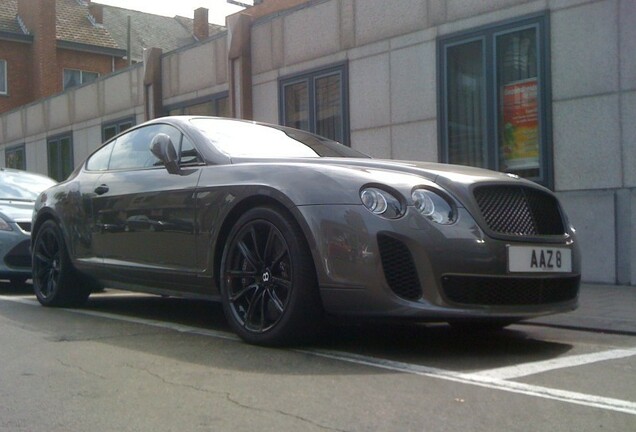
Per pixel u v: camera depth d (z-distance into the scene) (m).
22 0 31.45
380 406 3.69
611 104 8.41
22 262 8.44
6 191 9.45
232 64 13.50
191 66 14.95
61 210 6.98
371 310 4.48
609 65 8.42
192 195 5.47
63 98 19.30
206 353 4.86
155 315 6.61
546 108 8.97
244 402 3.77
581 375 4.34
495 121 9.56
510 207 4.80
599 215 8.51
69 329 5.85
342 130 11.52
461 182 4.68
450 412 3.60
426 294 4.41
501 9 9.45
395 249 4.43
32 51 30.83
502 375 4.30
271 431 3.34
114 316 6.54
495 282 4.61
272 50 12.82
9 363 4.67
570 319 6.11
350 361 4.61
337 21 11.58
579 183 8.71
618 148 8.35
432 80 10.24
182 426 3.43
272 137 6.08
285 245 4.77
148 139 6.36
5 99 30.36
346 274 4.50
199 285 5.47
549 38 8.95
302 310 4.71
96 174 6.77
